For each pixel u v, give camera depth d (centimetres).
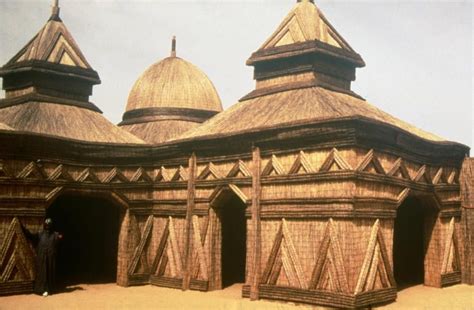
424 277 1653
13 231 1400
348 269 1198
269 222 1356
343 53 1655
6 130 1383
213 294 1444
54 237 1439
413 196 1528
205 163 1527
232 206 1764
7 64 1805
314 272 1243
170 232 1600
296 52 1600
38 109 1661
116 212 1822
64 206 1934
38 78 1744
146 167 1658
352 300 1172
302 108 1426
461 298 1419
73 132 1609
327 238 1236
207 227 1511
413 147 1466
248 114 1544
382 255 1298
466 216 1705
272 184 1355
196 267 1520
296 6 1722
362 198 1228
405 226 1867
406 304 1303
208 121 1694
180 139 1569
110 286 1595
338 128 1243
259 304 1287
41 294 1405
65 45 1836
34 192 1439
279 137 1343
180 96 2200
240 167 1430
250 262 1369
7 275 1388
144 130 2128
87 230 1884
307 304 1250
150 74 2284
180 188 1589
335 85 1652
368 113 1483
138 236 1627
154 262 1623
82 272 1866
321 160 1277
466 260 1691
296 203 1301
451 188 1678
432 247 1633
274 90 1612
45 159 1463
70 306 1264
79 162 1534
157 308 1252
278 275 1320
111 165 1596
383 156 1330
